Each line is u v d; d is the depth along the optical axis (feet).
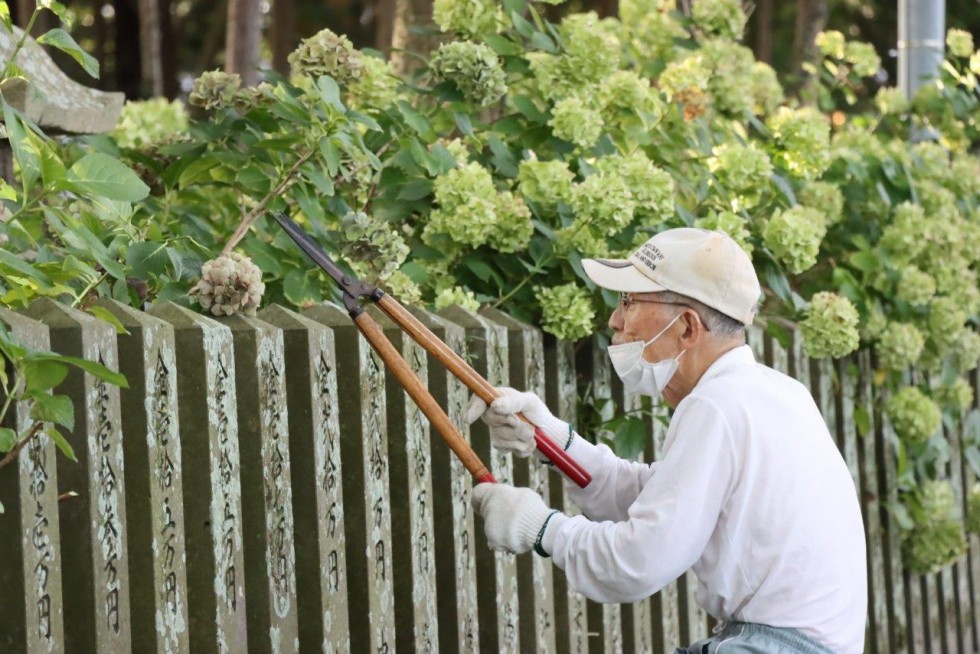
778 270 28.14
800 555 15.47
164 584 16.10
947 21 102.12
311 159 22.93
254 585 17.78
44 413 13.82
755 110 35.24
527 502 16.19
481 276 24.27
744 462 15.49
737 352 16.52
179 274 19.08
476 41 27.68
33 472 14.38
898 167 34.65
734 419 15.58
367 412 19.90
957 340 36.22
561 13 90.48
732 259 16.48
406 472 20.93
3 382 14.10
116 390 15.42
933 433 34.94
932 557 35.68
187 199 26.45
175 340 16.75
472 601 22.50
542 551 16.14
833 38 40.32
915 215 32.76
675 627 28.27
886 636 34.78
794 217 27.55
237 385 17.69
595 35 26.84
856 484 34.19
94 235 18.19
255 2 50.16
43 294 16.35
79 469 15.02
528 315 25.05
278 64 79.46
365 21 105.50
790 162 31.68
